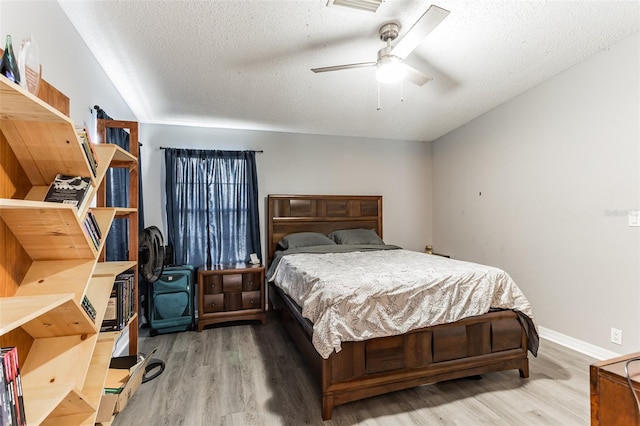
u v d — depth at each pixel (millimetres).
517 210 3453
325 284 2090
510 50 2607
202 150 3900
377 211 4633
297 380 2342
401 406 2025
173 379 2359
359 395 1956
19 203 883
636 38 2408
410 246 4895
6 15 1339
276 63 2652
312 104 3484
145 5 1930
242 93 3166
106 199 2377
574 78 2857
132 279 2141
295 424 1850
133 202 2203
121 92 3035
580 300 2818
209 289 3469
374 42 2371
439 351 2146
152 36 2230
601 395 884
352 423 1856
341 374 1927
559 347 2893
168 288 3311
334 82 3035
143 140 3822
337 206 4434
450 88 3244
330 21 2135
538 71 2955
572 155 2881
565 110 2938
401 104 3582
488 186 3852
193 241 3838
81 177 1412
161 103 3314
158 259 2590
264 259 4215
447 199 4617
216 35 2254
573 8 2139
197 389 2221
